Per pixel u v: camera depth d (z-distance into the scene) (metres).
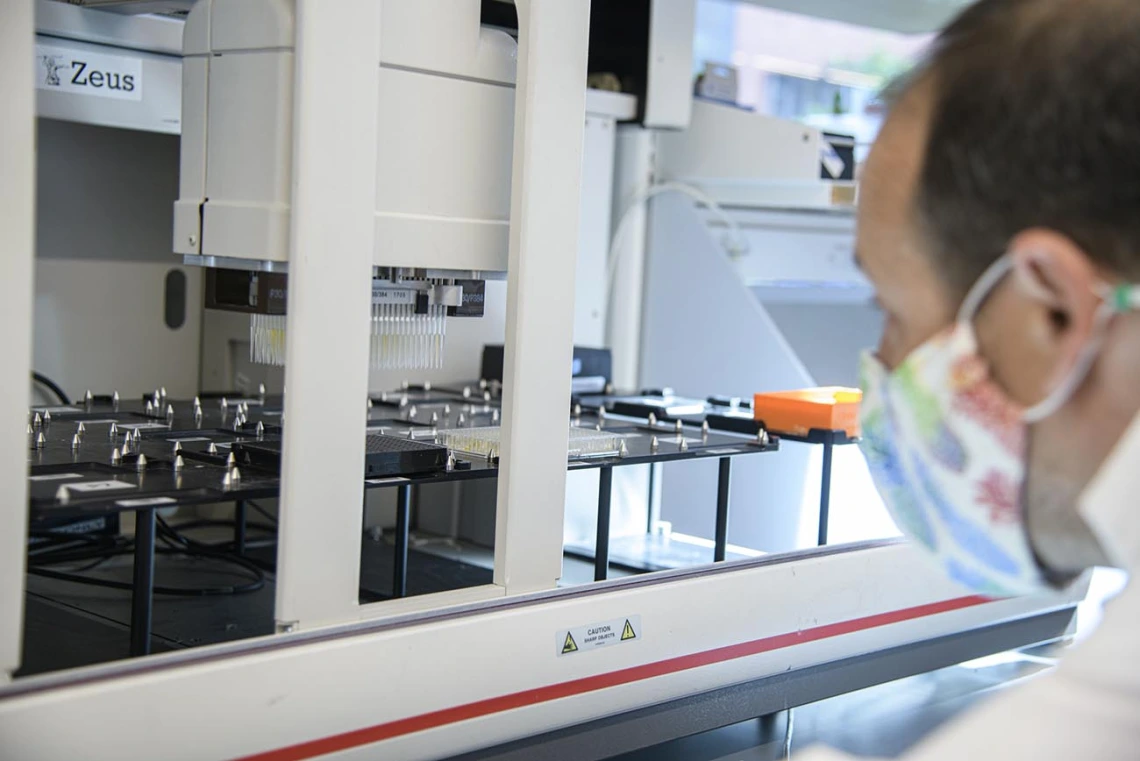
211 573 1.96
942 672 2.10
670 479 2.42
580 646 1.43
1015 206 0.54
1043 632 2.15
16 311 1.05
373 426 1.85
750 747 1.68
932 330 0.64
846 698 1.93
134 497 1.22
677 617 1.54
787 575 1.68
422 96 1.38
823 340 3.78
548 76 1.37
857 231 0.65
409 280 1.48
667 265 2.88
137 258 2.28
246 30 1.29
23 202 1.05
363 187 1.23
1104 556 0.63
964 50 0.57
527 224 1.38
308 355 1.21
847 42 4.06
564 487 1.46
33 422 1.75
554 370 1.43
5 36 1.03
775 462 2.26
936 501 0.70
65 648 1.49
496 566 1.42
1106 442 0.56
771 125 2.85
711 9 3.79
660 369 2.89
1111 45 0.52
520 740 1.40
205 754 1.13
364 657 1.24
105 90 1.94
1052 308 0.56
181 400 2.09
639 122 2.78
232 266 1.35
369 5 1.22
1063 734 0.53
